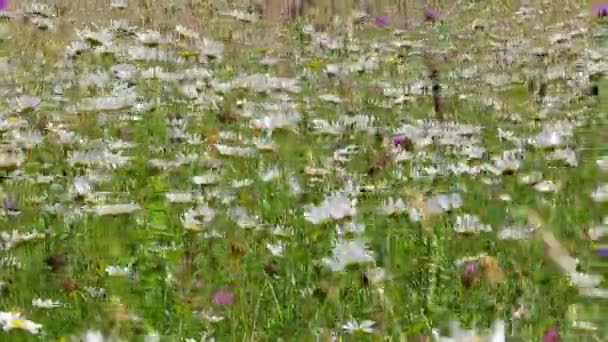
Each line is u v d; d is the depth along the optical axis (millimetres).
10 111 10766
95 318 5855
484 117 11797
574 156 8867
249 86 12312
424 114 11898
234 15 16391
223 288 6285
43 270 6734
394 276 6414
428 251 6957
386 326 5676
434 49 15617
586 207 8062
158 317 6051
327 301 6066
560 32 15133
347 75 13953
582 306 5734
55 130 9930
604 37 14031
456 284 6449
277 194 8453
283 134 10320
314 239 7121
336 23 17641
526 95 12828
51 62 13281
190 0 16547
